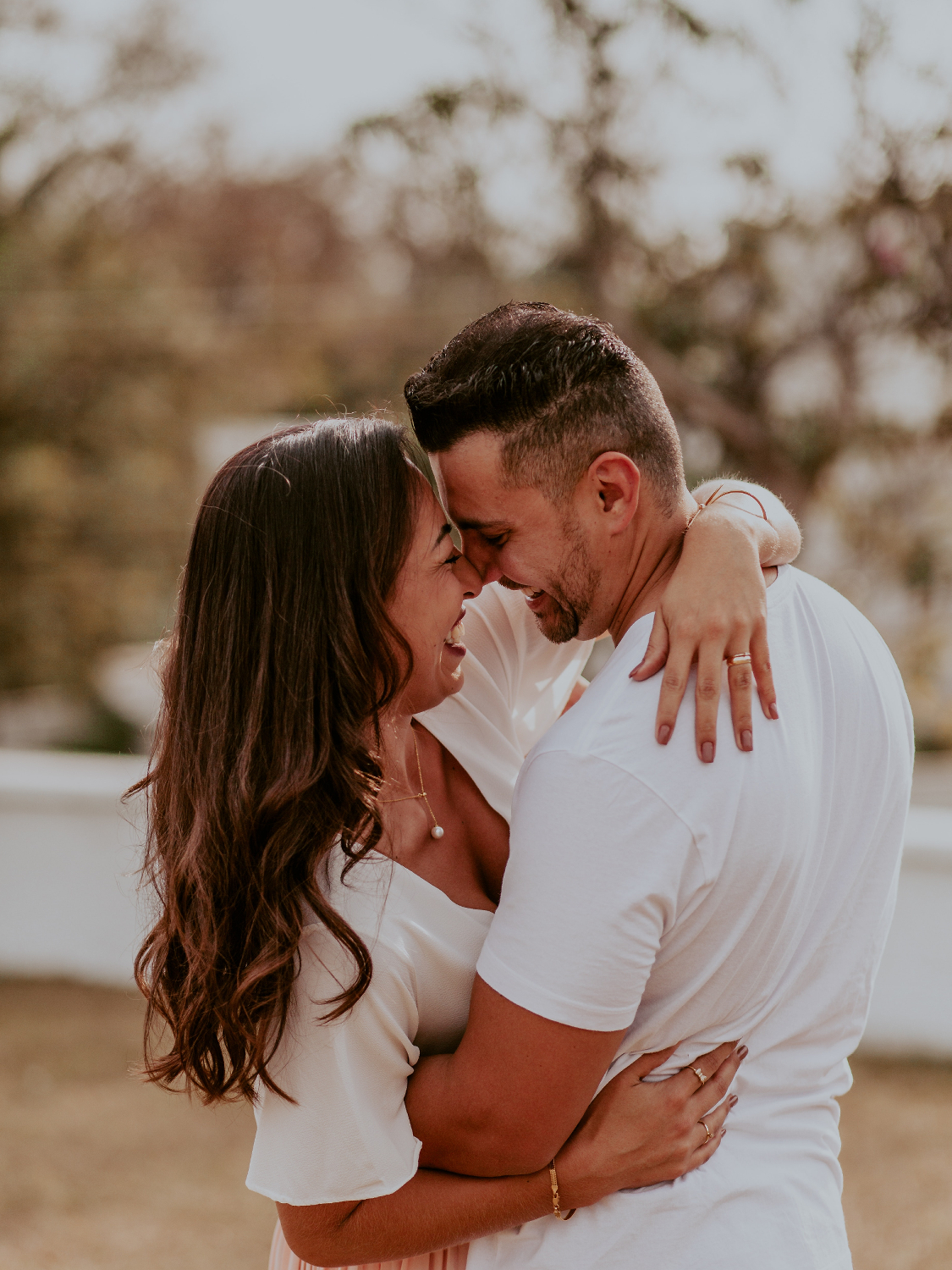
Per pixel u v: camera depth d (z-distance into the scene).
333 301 11.32
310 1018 1.24
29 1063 4.54
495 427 1.31
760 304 6.45
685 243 6.50
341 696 1.28
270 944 1.21
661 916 1.20
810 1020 1.35
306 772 1.25
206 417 12.36
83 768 5.88
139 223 13.96
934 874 4.33
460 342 1.37
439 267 7.82
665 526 1.38
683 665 1.23
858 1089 4.11
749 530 1.33
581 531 1.35
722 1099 1.30
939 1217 3.30
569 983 1.18
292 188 13.93
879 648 1.45
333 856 1.27
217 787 1.27
